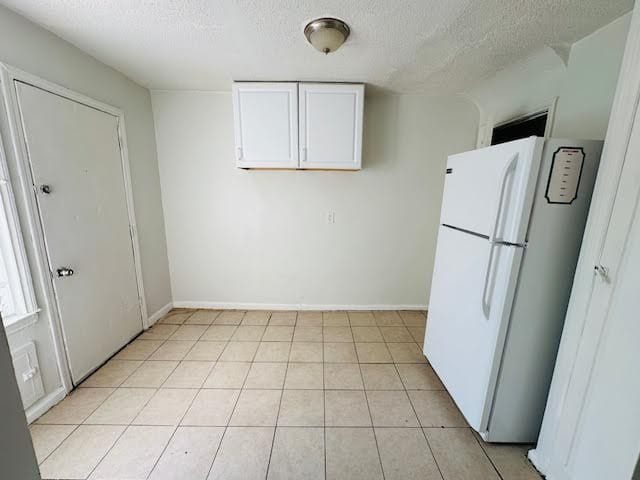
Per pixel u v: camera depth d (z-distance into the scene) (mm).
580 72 1614
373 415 1656
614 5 1293
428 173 2768
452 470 1340
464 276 1551
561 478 1192
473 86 2371
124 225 2279
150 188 2619
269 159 2410
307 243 2914
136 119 2406
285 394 1818
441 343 1823
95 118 1958
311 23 1469
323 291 3023
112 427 1547
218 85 2457
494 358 1325
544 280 1255
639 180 908
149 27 1540
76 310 1833
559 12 1356
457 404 1612
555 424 1232
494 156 1321
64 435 1492
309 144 2385
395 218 2861
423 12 1370
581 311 1111
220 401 1750
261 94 2312
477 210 1444
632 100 939
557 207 1192
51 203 1646
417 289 3020
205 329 2625
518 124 2137
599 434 1020
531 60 1839
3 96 1394
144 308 2564
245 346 2355
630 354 917
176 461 1365
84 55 1857
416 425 1591
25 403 1534
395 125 2666
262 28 1535
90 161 1922
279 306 3039
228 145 2699
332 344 2400
